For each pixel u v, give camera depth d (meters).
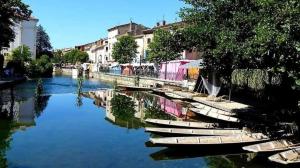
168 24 73.44
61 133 19.41
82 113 26.95
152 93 43.91
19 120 23.02
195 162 14.23
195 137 15.42
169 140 14.95
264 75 26.89
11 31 39.66
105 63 102.75
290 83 20.48
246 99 31.28
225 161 14.34
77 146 16.59
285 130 17.48
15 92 40.09
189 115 26.20
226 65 18.20
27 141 17.44
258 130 17.73
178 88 43.69
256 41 13.95
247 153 15.30
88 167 13.58
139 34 89.81
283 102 23.11
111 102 34.78
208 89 34.50
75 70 84.31
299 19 12.54
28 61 66.75
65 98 37.66
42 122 22.58
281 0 13.23
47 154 15.23
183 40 18.22
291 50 13.35
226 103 28.88
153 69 66.38
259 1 13.70
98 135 19.02
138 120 24.06
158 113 27.36
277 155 13.12
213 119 23.14
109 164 13.98
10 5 36.78
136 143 17.23
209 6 17.39
